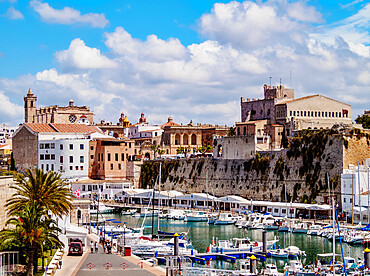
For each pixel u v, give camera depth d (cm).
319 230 14638
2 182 9188
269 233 15175
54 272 8475
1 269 7744
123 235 12706
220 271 9969
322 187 17538
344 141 17225
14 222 8200
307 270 9956
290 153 18725
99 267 9181
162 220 18262
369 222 14925
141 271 8944
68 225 11988
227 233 15238
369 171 16588
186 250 11844
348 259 10550
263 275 9338
